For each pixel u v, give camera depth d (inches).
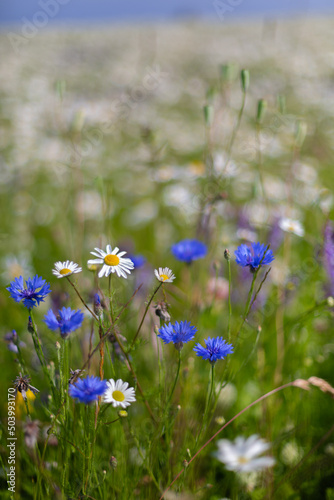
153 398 36.0
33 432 30.6
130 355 32.4
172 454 33.6
